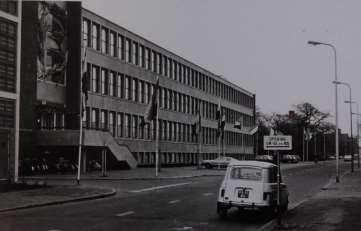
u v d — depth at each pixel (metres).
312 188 34.06
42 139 47.78
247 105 128.00
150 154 72.88
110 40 62.91
